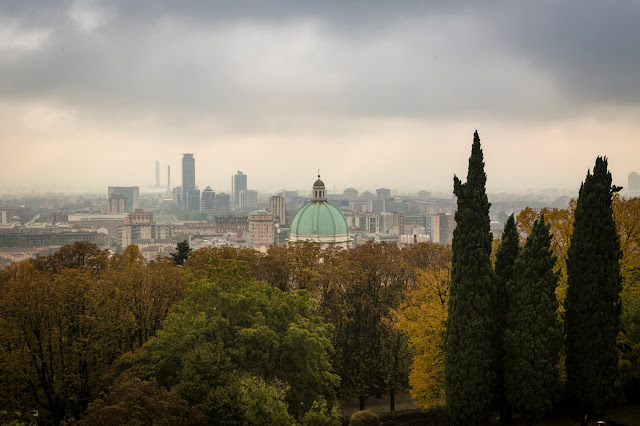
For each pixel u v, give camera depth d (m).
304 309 87.69
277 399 66.81
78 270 92.69
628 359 82.12
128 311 89.94
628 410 82.94
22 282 86.88
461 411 75.44
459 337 75.94
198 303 80.38
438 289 88.88
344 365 102.94
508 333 75.38
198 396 70.06
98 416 60.47
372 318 106.56
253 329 74.12
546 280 74.88
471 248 76.19
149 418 62.09
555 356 74.88
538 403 74.06
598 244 76.94
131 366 77.94
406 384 106.44
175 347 74.31
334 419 69.06
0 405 79.00
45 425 84.50
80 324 85.56
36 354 84.94
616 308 77.25
